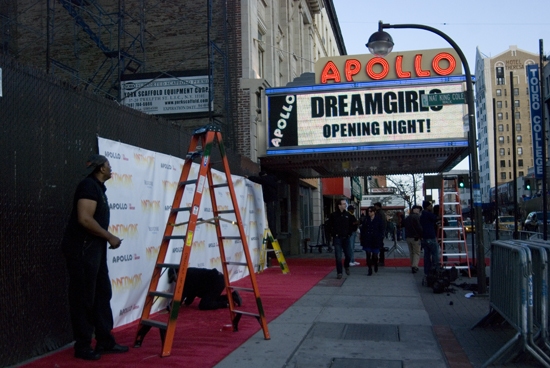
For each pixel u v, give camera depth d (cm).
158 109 1609
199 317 831
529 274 569
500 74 13012
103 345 607
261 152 1658
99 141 734
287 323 794
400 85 1576
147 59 1850
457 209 1551
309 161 1783
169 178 945
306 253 2436
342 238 1366
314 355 621
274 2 2238
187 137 1077
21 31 1917
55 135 645
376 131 1577
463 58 1122
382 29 1154
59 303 641
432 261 1261
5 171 554
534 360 581
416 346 661
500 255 688
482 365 573
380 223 1430
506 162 12794
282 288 1164
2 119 553
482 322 752
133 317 800
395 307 932
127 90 1620
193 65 1819
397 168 2062
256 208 1509
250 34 1820
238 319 732
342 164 1883
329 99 1611
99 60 1884
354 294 1082
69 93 678
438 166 2006
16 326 561
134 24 1881
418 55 1595
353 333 731
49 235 626
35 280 596
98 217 592
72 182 677
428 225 1259
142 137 881
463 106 1541
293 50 2697
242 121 1753
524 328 565
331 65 1639
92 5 1895
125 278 773
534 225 2944
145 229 842
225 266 731
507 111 12912
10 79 568
